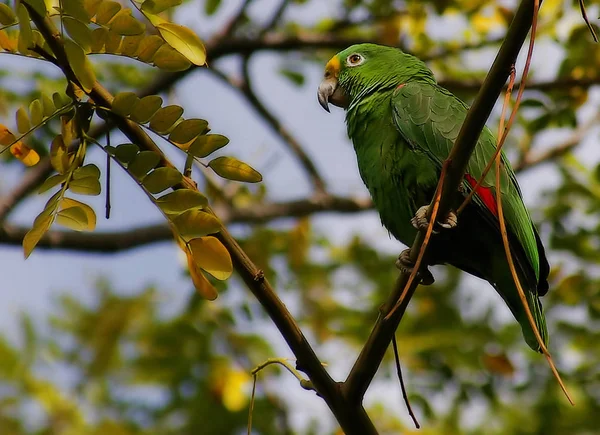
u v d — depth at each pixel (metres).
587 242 12.00
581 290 11.79
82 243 11.95
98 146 5.05
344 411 5.70
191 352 11.39
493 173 7.20
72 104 4.99
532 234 7.50
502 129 4.84
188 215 5.04
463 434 11.46
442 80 12.32
